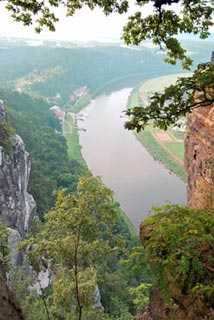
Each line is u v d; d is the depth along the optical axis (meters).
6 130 55.12
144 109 9.83
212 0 10.60
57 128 146.12
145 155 121.81
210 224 8.89
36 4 11.11
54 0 11.20
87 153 123.12
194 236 8.55
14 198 50.69
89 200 15.34
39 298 23.89
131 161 116.75
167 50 12.62
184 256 8.08
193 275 8.05
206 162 18.95
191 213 9.57
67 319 17.09
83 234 15.50
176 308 8.32
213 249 8.35
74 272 16.02
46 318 20.11
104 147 128.25
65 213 15.33
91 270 16.70
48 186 80.44
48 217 15.73
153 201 92.69
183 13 10.88
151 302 9.71
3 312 7.67
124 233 69.69
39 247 15.52
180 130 139.50
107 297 48.44
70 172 98.12
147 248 8.80
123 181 103.19
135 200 92.94
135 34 11.57
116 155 121.12
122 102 197.88
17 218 49.88
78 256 15.67
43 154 99.94
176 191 98.31
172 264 8.21
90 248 15.39
